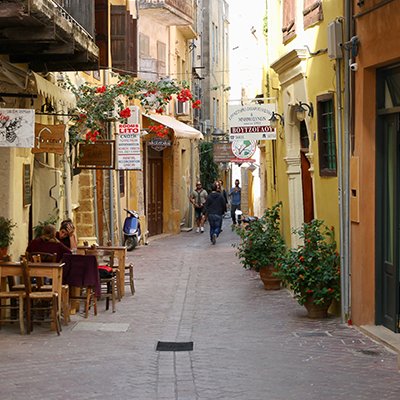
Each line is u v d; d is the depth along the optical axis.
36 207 15.52
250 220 17.31
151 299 15.06
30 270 11.46
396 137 10.87
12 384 8.60
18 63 13.26
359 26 11.29
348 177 11.83
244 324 12.38
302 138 15.80
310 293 12.34
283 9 15.97
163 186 32.91
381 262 11.42
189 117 36.84
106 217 23.34
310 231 12.65
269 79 18.83
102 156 17.48
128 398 8.10
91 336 11.41
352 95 11.62
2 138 10.95
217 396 8.17
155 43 30.77
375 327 11.31
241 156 18.73
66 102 14.45
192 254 23.80
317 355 10.01
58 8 11.07
